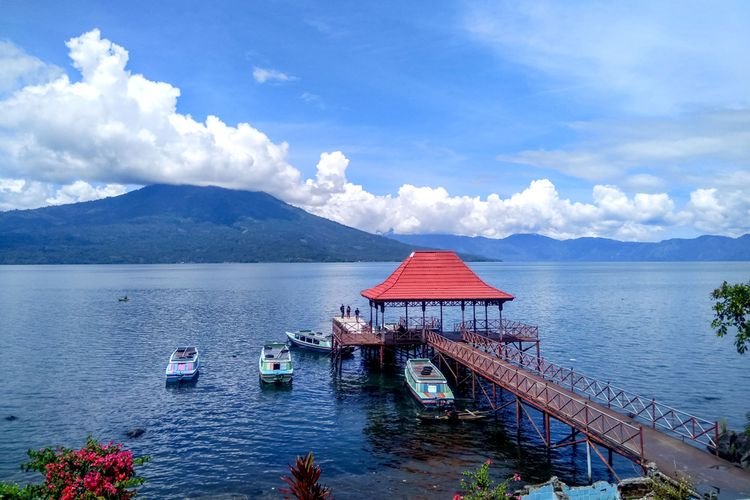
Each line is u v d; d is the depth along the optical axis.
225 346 68.50
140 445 33.53
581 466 29.88
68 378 50.59
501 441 33.84
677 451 24.73
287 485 27.72
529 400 32.38
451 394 39.50
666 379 49.97
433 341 49.72
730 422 37.41
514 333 52.50
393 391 46.91
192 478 28.62
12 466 30.05
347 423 37.81
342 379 51.88
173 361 50.09
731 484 21.16
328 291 161.62
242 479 28.50
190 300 130.88
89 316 97.56
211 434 35.62
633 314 100.31
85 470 17.09
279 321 92.56
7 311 104.75
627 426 25.94
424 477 28.41
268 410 41.09
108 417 39.06
